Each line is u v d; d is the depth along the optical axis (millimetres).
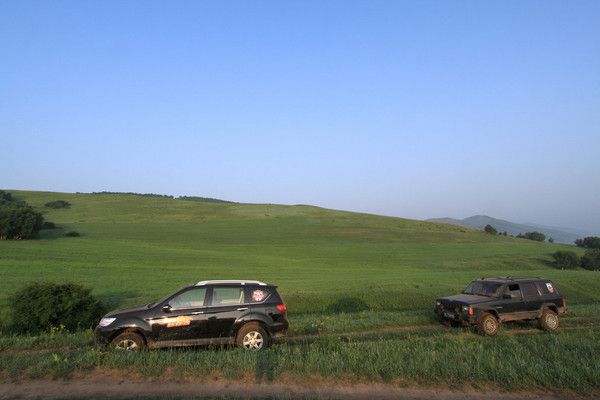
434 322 16250
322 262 58062
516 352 9047
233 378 7801
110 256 51094
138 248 61281
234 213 120125
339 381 7746
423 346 9859
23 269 37781
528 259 68188
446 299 15547
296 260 58750
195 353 9078
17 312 15992
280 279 37531
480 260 65000
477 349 9273
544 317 14969
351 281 34812
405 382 7715
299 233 91750
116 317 10406
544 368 7949
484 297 15023
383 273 46031
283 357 8570
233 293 11094
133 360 8461
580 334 11641
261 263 53156
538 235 122188
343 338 12930
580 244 99438
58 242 63125
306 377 7871
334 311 24344
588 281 36250
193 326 10508
